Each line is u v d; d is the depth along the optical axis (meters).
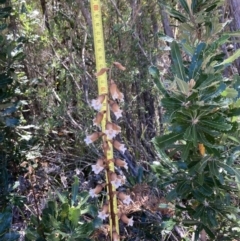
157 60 2.67
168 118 1.40
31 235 1.53
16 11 2.57
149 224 2.07
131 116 2.64
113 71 2.33
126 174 2.42
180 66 1.44
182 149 1.53
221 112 1.45
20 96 2.58
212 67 1.41
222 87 1.34
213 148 1.42
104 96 1.14
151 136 2.70
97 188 1.21
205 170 1.53
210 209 1.57
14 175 2.54
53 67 2.68
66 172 2.76
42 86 2.71
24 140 2.43
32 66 2.79
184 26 1.68
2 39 2.19
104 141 1.18
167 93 1.43
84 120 2.49
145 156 2.50
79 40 2.67
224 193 1.60
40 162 2.73
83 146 2.54
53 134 2.79
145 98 2.70
